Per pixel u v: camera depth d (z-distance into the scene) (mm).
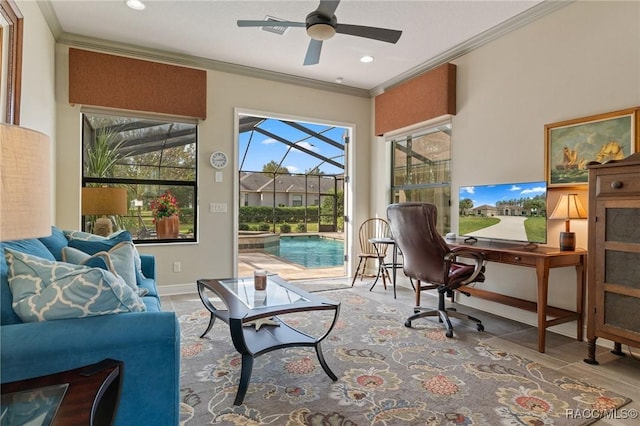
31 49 2805
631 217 2221
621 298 2270
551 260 2627
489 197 3424
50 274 1358
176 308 3570
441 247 2896
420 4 3084
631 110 2582
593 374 2244
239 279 2869
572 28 2961
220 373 2193
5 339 1186
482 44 3699
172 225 4273
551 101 3109
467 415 1775
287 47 3959
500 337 2895
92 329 1276
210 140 4383
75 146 3758
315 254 8055
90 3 3109
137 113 4035
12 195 893
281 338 2254
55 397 975
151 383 1327
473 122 3820
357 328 3045
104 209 3420
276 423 1695
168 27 3525
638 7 2576
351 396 1941
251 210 9688
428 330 3016
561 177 3014
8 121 2305
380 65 4430
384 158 5188
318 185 10609
